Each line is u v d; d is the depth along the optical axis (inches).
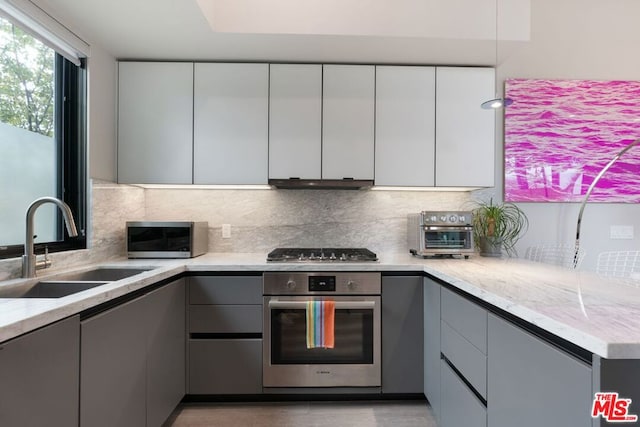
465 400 57.5
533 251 105.0
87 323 44.8
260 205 105.5
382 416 76.6
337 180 90.7
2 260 57.5
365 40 81.3
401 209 106.3
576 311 37.8
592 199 105.0
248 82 90.7
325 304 78.7
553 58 106.4
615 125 105.7
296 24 78.6
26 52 67.9
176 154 89.9
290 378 80.3
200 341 79.7
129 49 85.0
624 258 104.0
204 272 80.4
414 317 81.0
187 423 73.7
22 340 34.4
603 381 30.0
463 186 93.0
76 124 79.5
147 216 104.6
